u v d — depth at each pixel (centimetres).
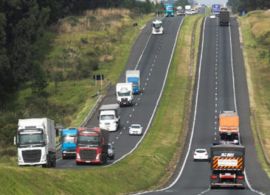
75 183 8731
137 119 19200
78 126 18262
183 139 16888
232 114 16512
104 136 12469
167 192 9544
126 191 9731
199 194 9094
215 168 10162
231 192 9450
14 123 18188
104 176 9869
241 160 10112
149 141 16462
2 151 14700
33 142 10881
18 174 7938
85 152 11988
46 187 8044
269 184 11144
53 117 19725
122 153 14675
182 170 13125
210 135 17275
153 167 12738
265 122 18588
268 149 15725
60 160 13412
